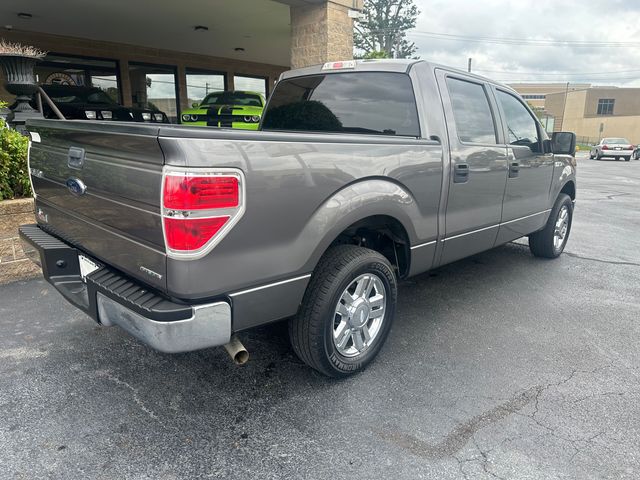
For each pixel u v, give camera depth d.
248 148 2.15
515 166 4.24
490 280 4.95
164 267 2.12
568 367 3.21
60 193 2.89
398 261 3.41
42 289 4.36
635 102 66.00
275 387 2.92
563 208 5.60
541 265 5.51
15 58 6.10
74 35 12.53
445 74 3.63
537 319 3.99
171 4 9.55
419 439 2.46
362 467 2.26
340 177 2.59
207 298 2.19
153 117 11.67
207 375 3.04
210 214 2.05
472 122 3.79
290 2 8.17
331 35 8.30
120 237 2.38
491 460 2.31
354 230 3.11
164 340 2.11
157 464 2.27
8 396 2.76
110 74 13.78
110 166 2.32
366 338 3.09
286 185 2.32
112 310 2.37
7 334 3.51
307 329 2.73
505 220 4.30
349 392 2.88
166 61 14.79
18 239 4.46
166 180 1.99
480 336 3.66
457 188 3.53
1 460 2.26
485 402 2.79
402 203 3.03
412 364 3.22
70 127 2.56
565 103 72.00
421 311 4.12
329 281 2.71
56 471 2.21
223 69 16.30
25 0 9.16
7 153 4.52
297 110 4.21
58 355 3.24
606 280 5.01
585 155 40.41
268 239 2.30
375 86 3.64
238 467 2.26
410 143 3.06
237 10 10.00
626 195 12.18
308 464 2.28
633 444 2.44
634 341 3.61
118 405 2.71
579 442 2.45
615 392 2.91
